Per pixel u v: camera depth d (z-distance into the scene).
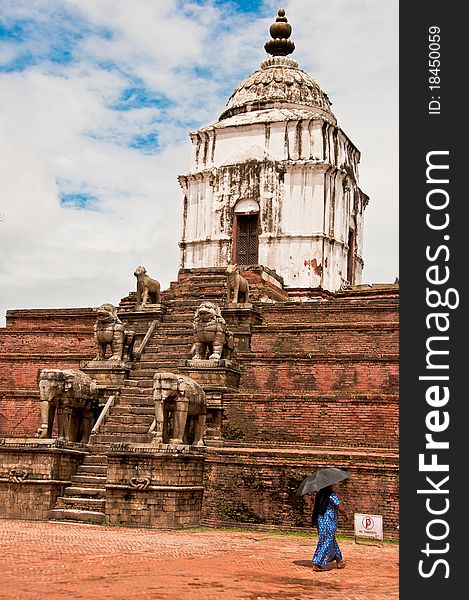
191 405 20.41
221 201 36.03
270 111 36.91
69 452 21.38
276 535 18.61
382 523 17.62
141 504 19.09
